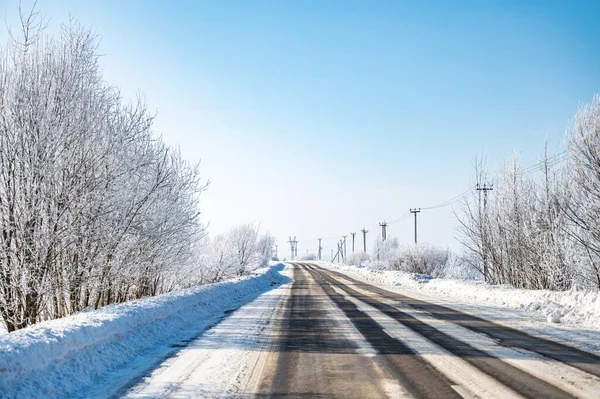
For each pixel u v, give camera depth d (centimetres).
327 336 888
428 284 2436
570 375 562
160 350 765
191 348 778
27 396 454
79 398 495
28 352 492
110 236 1123
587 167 1267
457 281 2127
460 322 1070
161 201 1345
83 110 1000
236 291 2036
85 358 597
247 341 839
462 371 590
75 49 1018
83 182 984
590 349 721
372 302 1634
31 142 874
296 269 6075
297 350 747
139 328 834
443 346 768
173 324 995
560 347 742
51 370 521
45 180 892
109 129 1100
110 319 740
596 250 1305
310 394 497
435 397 481
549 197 1554
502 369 598
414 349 745
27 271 855
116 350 686
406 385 528
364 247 9544
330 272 5088
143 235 1267
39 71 928
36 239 872
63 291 1012
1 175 852
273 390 514
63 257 1005
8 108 872
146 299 1118
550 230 1551
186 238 1547
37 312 917
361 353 717
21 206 856
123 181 1143
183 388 526
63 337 572
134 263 1275
